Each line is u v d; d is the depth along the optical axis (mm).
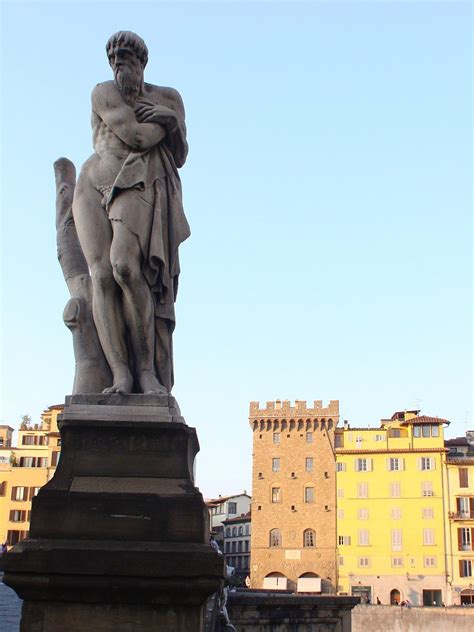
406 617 49094
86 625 4922
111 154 6059
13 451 76750
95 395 5586
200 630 5000
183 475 5363
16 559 4941
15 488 75562
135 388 5816
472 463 77562
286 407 87062
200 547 5094
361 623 49844
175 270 6238
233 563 103938
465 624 48125
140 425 5414
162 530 5176
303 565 81125
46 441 77312
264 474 85750
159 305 6035
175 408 5605
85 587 4914
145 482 5316
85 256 5973
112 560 4949
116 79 6125
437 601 75250
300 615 15812
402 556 77312
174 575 4938
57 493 5238
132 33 6141
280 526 83375
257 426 87562
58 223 6473
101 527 5172
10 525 74875
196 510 5215
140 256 5871
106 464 5367
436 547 76375
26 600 4957
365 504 80125
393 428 82375
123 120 5988
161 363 5992
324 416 85500
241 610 15297
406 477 79188
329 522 81500
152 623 4938
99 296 5855
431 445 79250
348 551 79562
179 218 6238
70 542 5086
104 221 5977
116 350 5801
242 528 103000
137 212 5883
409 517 78062
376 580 77500
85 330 5992
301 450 85438
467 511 76438
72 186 6602
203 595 4984
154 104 6207
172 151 6344
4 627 9305
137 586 4922
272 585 81188
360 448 81812
